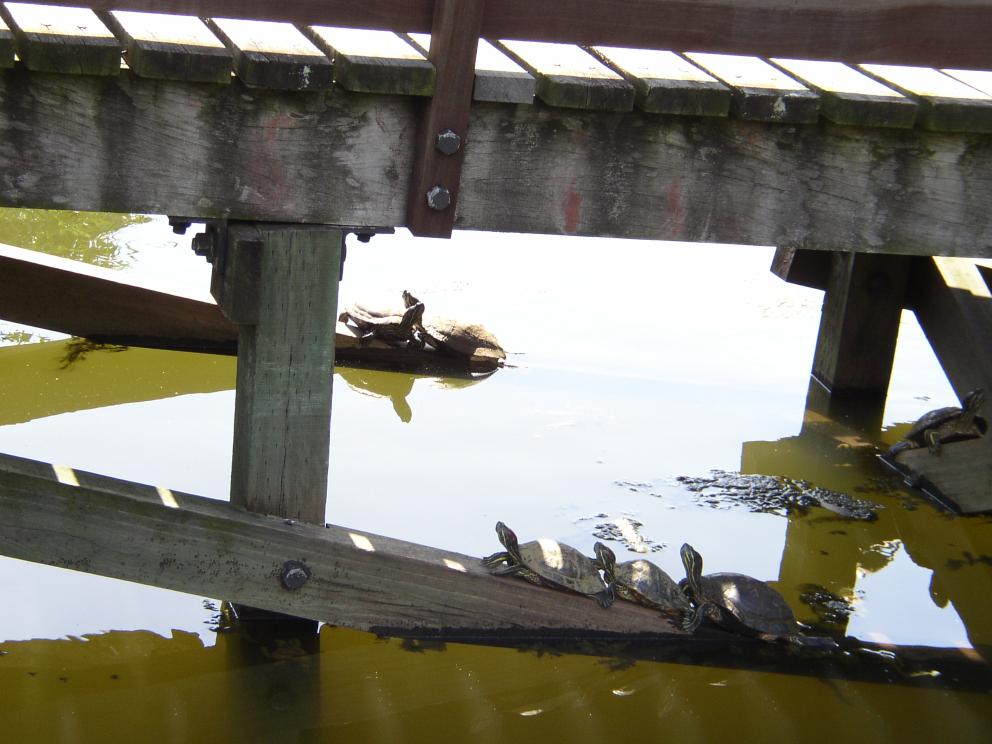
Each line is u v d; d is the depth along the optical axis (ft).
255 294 9.65
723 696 11.13
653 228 10.37
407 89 9.21
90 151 8.89
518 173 9.93
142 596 12.01
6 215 21.76
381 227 9.87
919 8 9.83
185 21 9.74
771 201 10.51
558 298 21.97
